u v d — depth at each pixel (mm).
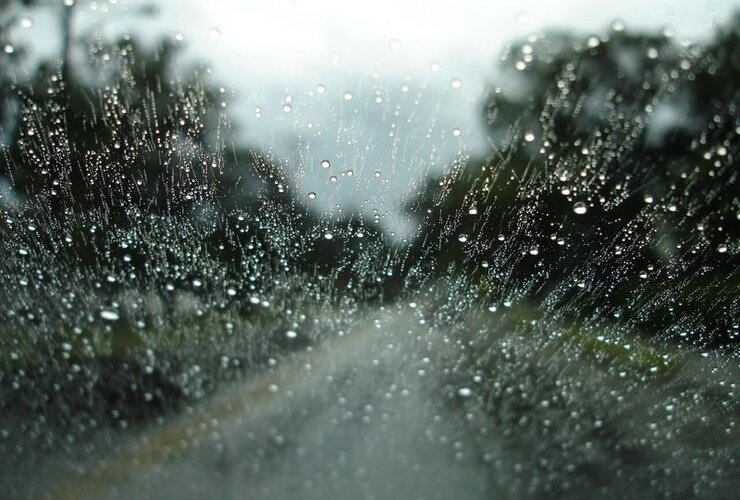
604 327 1631
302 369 1283
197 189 2041
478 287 1734
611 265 1846
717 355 1566
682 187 1936
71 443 1010
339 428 1079
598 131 2047
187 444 1014
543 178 2029
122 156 2115
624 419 1208
